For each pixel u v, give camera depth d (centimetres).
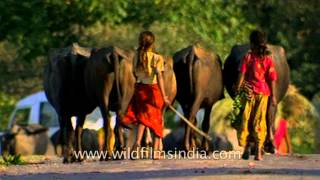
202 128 3338
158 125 3038
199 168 2586
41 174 2583
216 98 3344
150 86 3039
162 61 3044
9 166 3017
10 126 4788
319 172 2391
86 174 2520
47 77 3322
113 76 3112
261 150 2909
